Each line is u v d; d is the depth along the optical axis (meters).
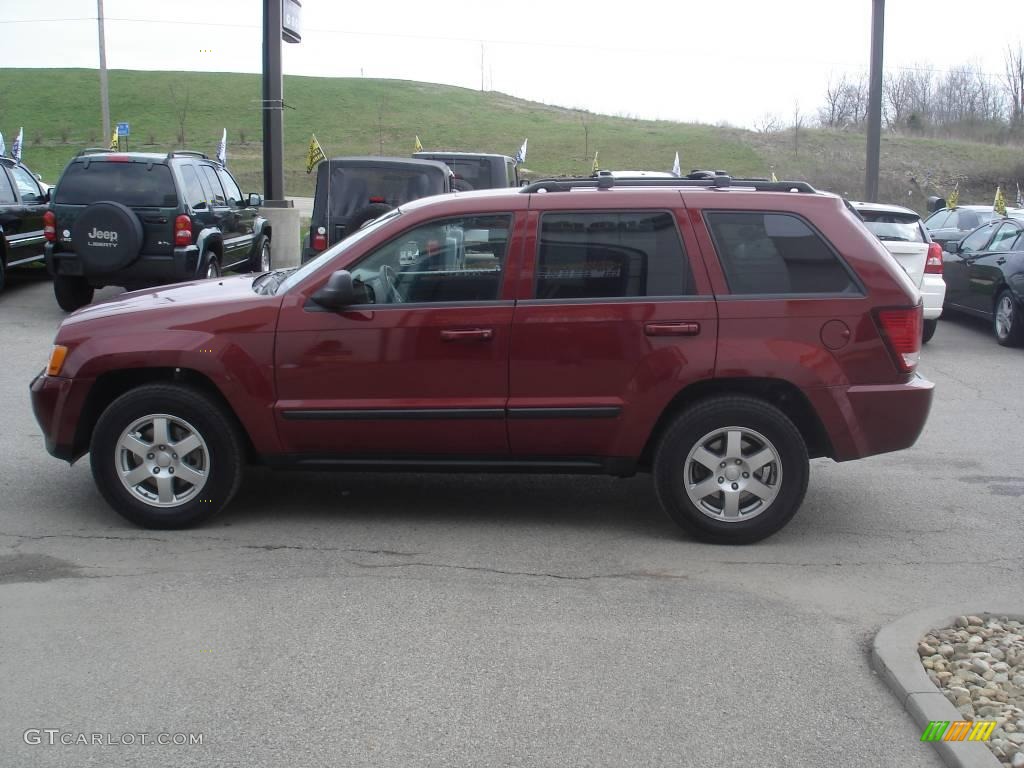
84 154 12.82
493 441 5.76
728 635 4.65
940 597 5.13
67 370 5.84
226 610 4.84
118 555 5.52
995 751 3.62
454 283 5.73
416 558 5.55
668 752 3.68
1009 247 13.34
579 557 5.61
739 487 5.73
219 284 6.63
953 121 60.97
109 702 3.99
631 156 53.69
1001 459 7.75
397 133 62.62
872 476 7.29
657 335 5.62
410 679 4.19
